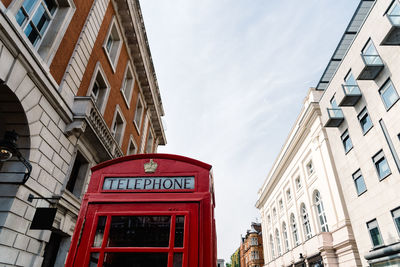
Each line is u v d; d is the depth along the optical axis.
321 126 21.53
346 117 18.02
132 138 17.41
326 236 19.06
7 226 6.20
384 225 13.95
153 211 3.25
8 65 6.33
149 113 23.08
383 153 14.41
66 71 9.24
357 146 16.67
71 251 3.02
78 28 10.23
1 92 6.58
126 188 3.54
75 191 9.89
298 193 26.06
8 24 6.15
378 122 14.83
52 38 8.64
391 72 14.02
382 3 14.77
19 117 7.05
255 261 47.56
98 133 10.42
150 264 2.93
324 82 24.64
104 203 3.36
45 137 7.86
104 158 11.51
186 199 3.34
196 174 3.63
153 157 3.86
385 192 14.05
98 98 12.45
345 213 17.78
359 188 16.55
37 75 7.31
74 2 9.91
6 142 5.66
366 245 15.27
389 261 13.21
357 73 16.83
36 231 7.24
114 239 3.07
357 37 17.00
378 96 14.95
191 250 2.96
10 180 6.69
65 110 8.82
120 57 15.33
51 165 8.09
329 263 17.91
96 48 11.79
